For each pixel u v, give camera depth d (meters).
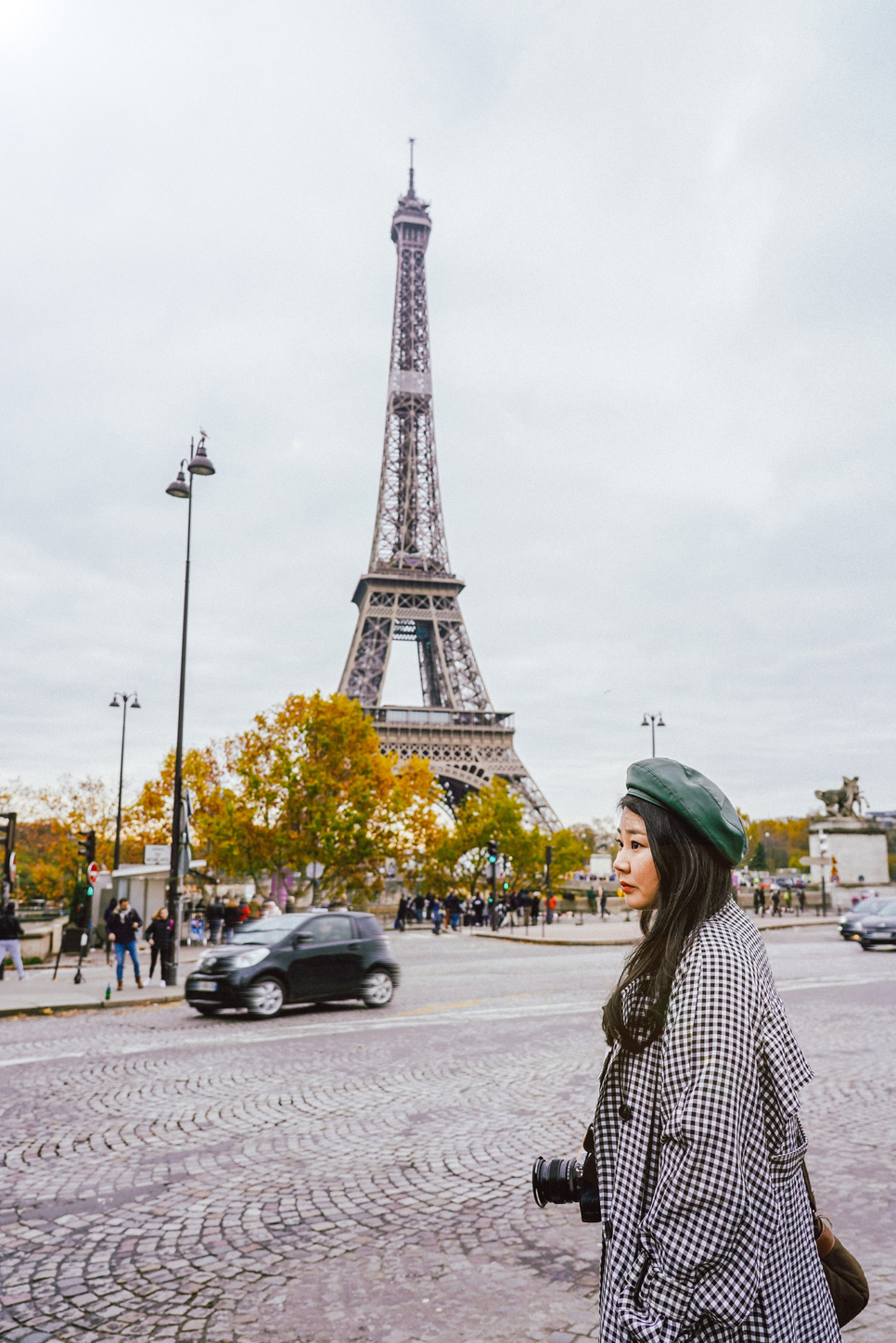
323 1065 11.48
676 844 2.21
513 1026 14.21
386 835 49.53
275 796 47.00
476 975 23.09
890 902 31.94
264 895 51.97
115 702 50.66
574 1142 7.85
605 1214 2.08
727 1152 1.79
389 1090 10.00
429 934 45.66
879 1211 6.18
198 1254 5.67
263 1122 8.76
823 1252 2.31
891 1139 7.89
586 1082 10.07
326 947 16.97
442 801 76.12
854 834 51.84
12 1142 8.26
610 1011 2.17
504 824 67.62
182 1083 10.55
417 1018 15.41
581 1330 4.59
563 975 22.59
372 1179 7.05
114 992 20.42
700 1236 1.77
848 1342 4.41
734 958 2.01
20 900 66.06
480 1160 7.44
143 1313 4.89
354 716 50.69
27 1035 14.79
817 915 47.31
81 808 70.00
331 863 47.50
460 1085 10.13
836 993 17.27
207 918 38.34
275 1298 5.05
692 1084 1.87
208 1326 4.73
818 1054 11.62
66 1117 9.12
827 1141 7.93
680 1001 1.97
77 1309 4.96
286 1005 16.88
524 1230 5.98
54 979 24.31
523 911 51.81
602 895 55.06
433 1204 6.48
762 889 48.59
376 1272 5.37
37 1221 6.29
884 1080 10.12
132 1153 7.84
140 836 67.44
